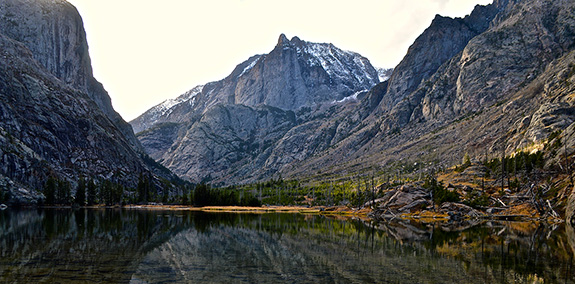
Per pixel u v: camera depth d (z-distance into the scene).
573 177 111.00
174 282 36.19
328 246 63.59
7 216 111.81
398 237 76.69
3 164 182.75
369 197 173.00
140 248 56.97
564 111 194.00
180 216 135.00
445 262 48.69
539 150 144.75
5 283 33.09
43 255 47.62
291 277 39.66
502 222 108.75
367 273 42.03
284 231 87.94
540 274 41.59
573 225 92.56
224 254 54.00
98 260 45.75
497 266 45.97
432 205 136.50
